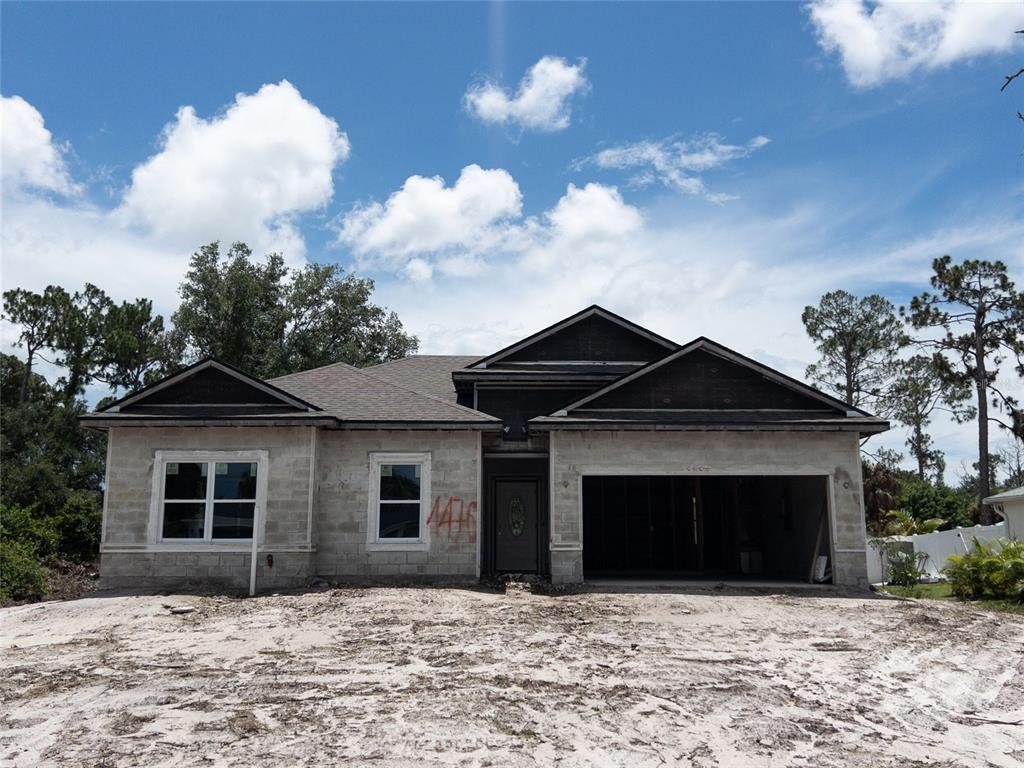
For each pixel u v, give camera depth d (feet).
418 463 55.26
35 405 120.98
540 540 63.87
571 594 50.75
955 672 32.35
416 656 32.30
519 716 24.66
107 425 52.80
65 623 40.27
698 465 55.42
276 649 33.68
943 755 22.72
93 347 129.39
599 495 71.82
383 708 25.18
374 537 54.29
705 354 58.23
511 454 61.98
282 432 53.31
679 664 31.83
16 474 92.02
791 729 24.35
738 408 57.52
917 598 56.39
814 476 58.34
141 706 25.41
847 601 49.57
